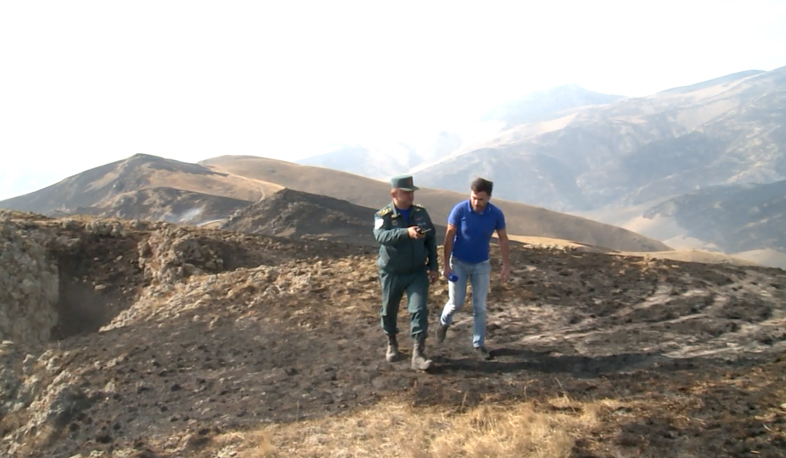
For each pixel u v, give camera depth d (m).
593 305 10.51
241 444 6.19
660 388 6.38
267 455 5.82
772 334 8.19
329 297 11.77
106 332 10.95
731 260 131.88
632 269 12.54
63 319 16.92
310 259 14.81
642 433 5.17
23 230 18.70
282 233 93.94
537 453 5.06
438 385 7.18
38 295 16.77
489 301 11.07
